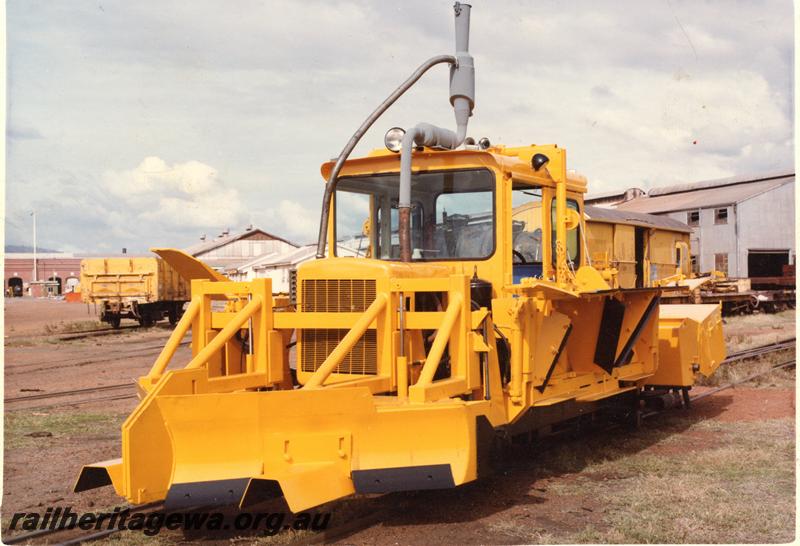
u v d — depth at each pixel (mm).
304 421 4980
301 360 6289
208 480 4816
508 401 6223
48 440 8602
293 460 4961
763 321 29203
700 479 6652
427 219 6902
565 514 5699
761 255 40812
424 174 6910
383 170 7020
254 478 4707
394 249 6957
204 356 5645
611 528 5371
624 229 24688
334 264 6141
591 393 7695
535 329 6465
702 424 9211
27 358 18781
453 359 5809
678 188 48906
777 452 7684
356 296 6012
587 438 8422
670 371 9383
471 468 5258
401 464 5082
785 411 10008
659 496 6121
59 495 6438
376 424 5078
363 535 5230
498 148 7547
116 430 9180
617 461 7348
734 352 16781
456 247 6797
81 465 7465
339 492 4906
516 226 6984
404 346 5852
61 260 90375
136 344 22734
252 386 5926
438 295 6484
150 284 29766
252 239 69188
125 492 4859
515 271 6957
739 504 5906
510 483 6516
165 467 5012
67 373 15555
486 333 5977
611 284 7797
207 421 4852
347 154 6832
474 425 5367
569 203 7984
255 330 6125
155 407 4980
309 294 6246
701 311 10461
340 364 6062
